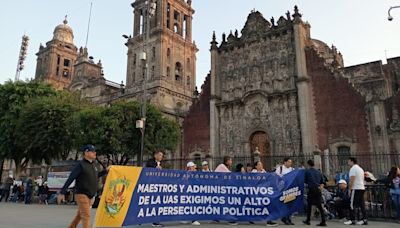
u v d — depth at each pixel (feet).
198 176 47.73
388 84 139.03
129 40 221.46
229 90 144.56
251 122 133.18
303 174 51.98
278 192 49.55
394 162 99.66
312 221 55.16
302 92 120.37
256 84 137.08
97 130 108.17
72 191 98.94
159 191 43.98
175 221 46.34
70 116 126.00
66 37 325.01
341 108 114.01
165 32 210.59
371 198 58.65
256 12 146.10
